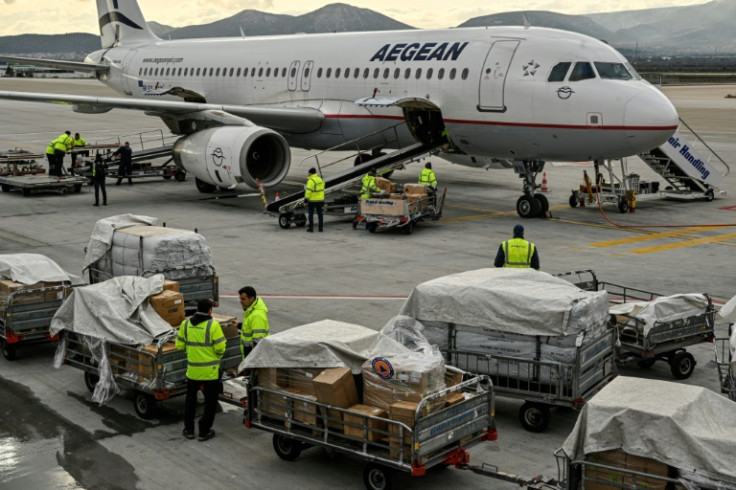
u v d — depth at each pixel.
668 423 7.28
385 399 8.92
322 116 28.89
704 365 12.89
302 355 9.37
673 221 25.08
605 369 11.11
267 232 23.23
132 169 33.69
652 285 17.19
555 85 22.88
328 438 9.20
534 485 8.30
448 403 8.92
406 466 8.45
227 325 11.36
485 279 11.16
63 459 9.67
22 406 11.35
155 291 11.55
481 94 24.27
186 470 9.43
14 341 13.04
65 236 22.45
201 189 30.80
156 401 10.90
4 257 13.83
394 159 26.30
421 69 25.92
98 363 11.44
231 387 12.03
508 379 10.66
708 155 42.78
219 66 33.91
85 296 11.69
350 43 29.05
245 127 26.59
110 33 42.16
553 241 21.88
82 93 94.56
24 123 61.16
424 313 11.05
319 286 17.20
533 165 25.30
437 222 24.81
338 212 24.25
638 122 21.94
